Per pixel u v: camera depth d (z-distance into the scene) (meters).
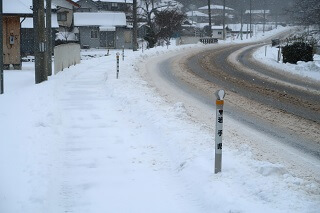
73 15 61.28
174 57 35.22
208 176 6.29
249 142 8.67
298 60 29.30
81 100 13.41
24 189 5.80
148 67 26.16
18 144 8.01
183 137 8.43
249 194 5.57
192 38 69.38
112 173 6.92
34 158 7.22
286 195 5.40
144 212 5.47
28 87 16.47
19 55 28.83
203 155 7.28
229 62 30.84
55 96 13.98
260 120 10.98
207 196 5.69
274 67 27.36
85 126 10.01
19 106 12.04
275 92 16.31
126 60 30.17
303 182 6.06
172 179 6.63
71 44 26.81
